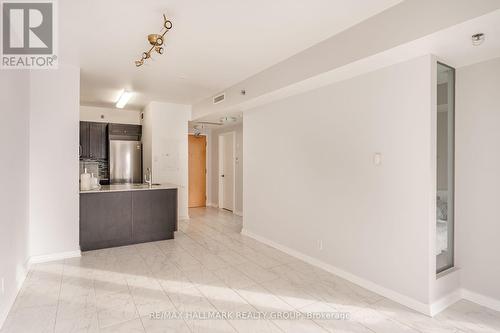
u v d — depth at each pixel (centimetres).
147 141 623
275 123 432
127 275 323
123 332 216
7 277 240
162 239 470
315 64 313
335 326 228
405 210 262
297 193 390
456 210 283
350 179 314
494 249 257
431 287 246
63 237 376
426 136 246
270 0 231
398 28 233
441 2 206
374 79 289
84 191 404
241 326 226
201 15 254
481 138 264
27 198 338
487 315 245
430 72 245
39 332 214
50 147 365
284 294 282
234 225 582
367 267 297
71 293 278
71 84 379
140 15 254
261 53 340
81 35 292
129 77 432
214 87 487
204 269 345
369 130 294
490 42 224
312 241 365
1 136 226
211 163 839
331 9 244
